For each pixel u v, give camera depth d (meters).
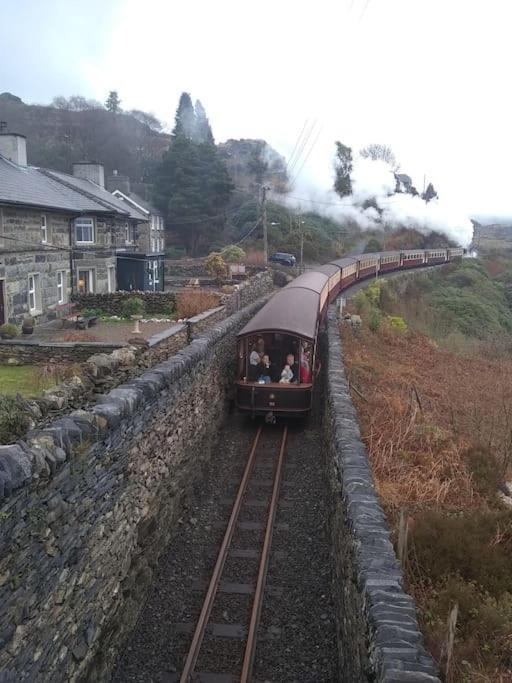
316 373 14.92
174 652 6.38
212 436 11.91
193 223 47.16
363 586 4.55
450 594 5.39
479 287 40.88
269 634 6.60
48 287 19.42
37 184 20.23
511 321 36.88
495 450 10.56
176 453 8.92
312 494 9.95
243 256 38.44
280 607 7.06
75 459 5.22
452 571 6.00
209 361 11.70
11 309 17.09
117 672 6.18
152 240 40.59
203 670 6.07
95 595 5.78
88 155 64.38
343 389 10.24
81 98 82.38
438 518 6.84
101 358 8.17
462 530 6.58
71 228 21.23
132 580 6.84
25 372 11.82
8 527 4.06
